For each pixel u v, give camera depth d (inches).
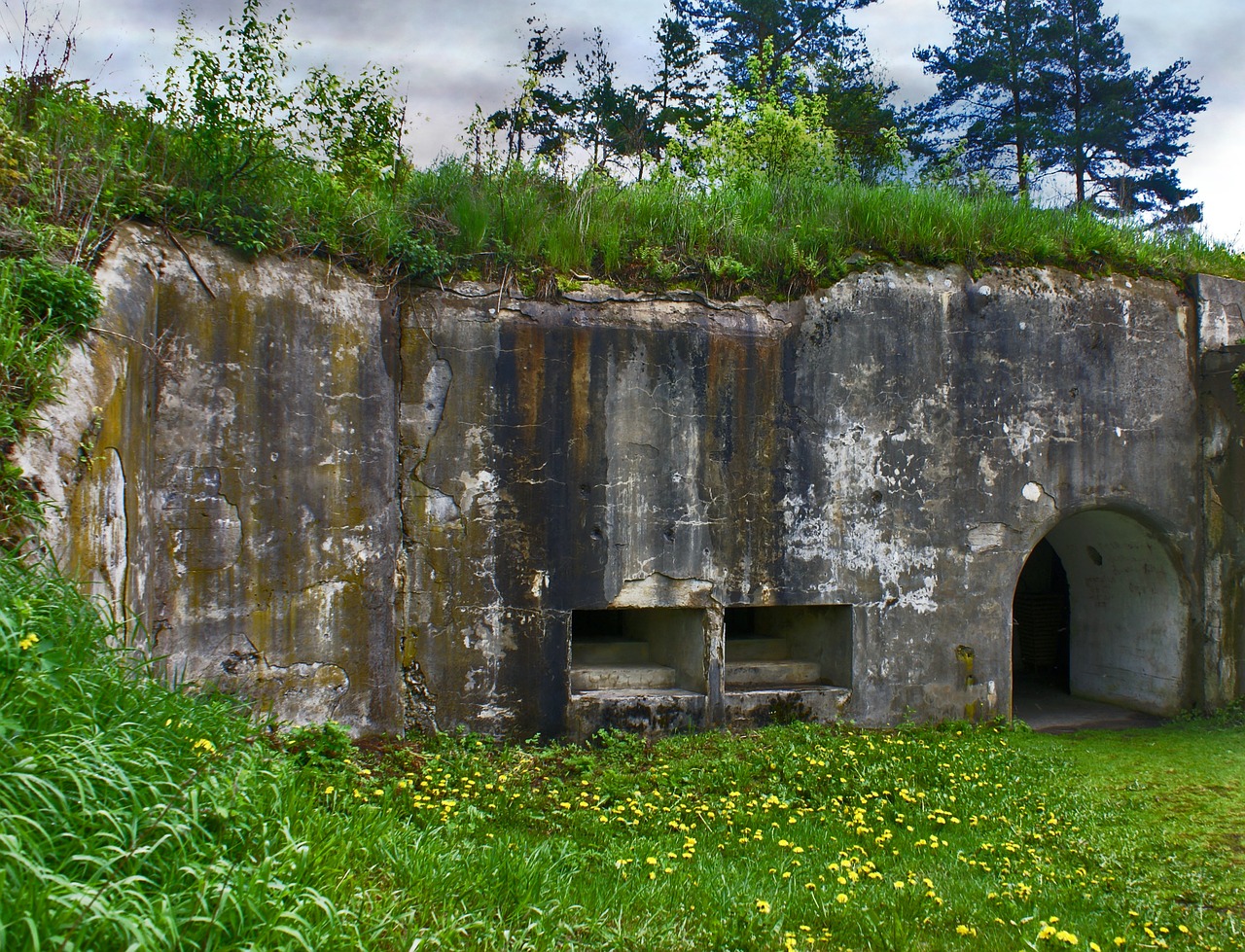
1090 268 333.4
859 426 301.0
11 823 99.9
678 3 856.3
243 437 233.5
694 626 288.4
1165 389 339.6
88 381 180.2
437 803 203.8
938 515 309.4
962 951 148.9
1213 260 362.0
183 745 140.9
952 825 215.6
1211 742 299.6
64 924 90.6
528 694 263.9
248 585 232.5
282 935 107.3
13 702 119.0
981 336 316.5
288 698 236.7
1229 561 337.4
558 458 270.1
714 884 168.2
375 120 328.5
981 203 337.4
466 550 260.7
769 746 269.0
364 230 256.7
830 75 788.0
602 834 199.8
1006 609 317.1
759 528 288.2
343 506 247.4
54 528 161.8
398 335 258.5
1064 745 293.9
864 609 299.7
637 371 278.2
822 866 184.4
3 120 226.5
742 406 288.2
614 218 295.9
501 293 267.7
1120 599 364.8
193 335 227.6
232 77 255.0
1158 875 187.3
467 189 282.8
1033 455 321.1
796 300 296.2
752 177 400.8
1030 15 834.2
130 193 223.9
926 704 305.9
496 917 138.3
